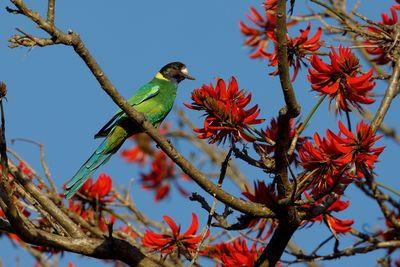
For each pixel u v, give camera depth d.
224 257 10.17
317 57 9.12
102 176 14.12
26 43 7.48
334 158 8.89
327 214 9.95
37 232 9.31
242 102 9.39
